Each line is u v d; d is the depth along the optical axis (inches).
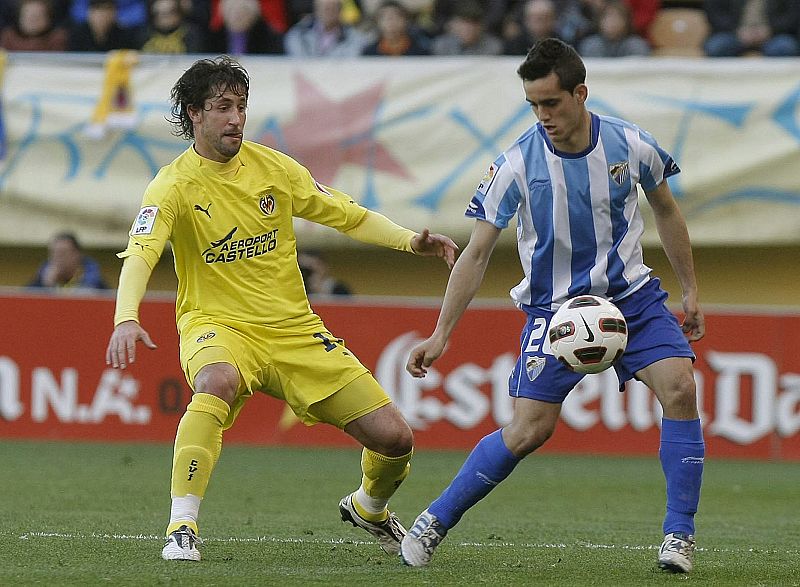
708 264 1747.0
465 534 855.7
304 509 1003.9
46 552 712.4
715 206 1609.3
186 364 694.5
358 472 1295.5
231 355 687.7
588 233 650.8
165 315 1547.7
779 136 1598.2
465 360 1512.1
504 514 1000.2
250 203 701.9
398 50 1718.8
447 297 660.1
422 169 1651.1
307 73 1680.6
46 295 1556.3
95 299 1552.7
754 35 1736.0
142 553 706.2
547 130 632.4
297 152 1667.1
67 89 1716.3
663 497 1140.5
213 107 679.7
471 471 665.0
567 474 1315.2
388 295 1807.3
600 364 641.0
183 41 1755.7
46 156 1715.1
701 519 988.6
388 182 1653.5
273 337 705.6
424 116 1654.8
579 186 644.1
